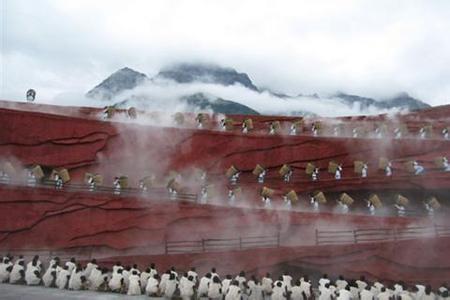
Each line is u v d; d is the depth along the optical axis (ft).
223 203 100.89
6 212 91.56
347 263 80.53
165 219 91.30
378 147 108.06
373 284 71.31
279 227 88.99
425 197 101.14
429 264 79.82
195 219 91.30
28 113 106.11
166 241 88.74
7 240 90.58
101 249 90.43
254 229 89.66
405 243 80.74
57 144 106.11
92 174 101.60
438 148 106.22
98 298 63.31
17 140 104.22
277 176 108.68
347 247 81.15
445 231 87.20
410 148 107.14
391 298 62.18
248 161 109.91
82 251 90.38
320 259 81.00
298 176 108.06
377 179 99.25
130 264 82.64
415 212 98.84
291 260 81.30
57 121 107.24
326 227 88.38
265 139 111.14
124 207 92.17
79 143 106.93
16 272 74.08
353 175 106.42
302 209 99.60
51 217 92.02
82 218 91.91
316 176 106.63
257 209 90.79
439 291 67.72
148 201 92.89
